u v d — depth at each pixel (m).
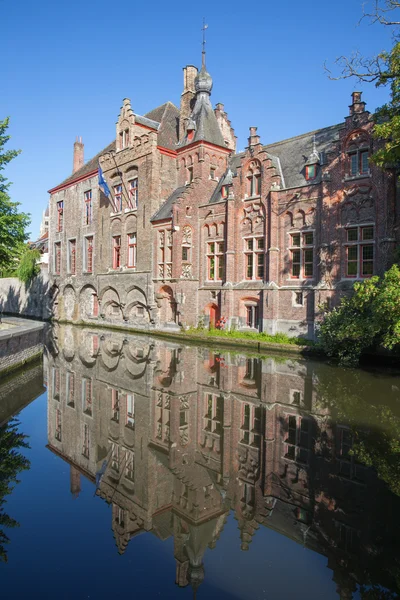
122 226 37.22
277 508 7.42
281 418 11.85
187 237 31.70
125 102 36.53
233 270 29.16
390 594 5.32
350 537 6.57
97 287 40.59
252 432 10.91
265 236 27.25
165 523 7.06
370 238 21.83
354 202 22.36
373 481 8.25
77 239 43.94
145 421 12.02
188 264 31.67
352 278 22.45
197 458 9.52
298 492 7.93
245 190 28.84
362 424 11.20
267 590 5.42
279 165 28.66
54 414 12.82
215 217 31.03
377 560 6.03
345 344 19.94
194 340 29.06
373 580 5.61
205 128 33.16
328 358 21.28
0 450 10.24
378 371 17.94
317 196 24.45
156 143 33.81
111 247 38.84
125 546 6.47
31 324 23.28
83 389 15.54
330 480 8.34
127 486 8.34
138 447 10.26
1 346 16.84
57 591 5.41
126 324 37.19
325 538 6.54
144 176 34.53
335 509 7.32
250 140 28.34
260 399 13.74
